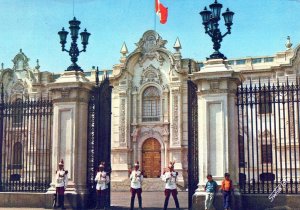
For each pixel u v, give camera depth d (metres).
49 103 20.73
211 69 17.69
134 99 46.47
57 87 19.77
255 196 17.03
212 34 18.30
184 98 44.56
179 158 43.47
